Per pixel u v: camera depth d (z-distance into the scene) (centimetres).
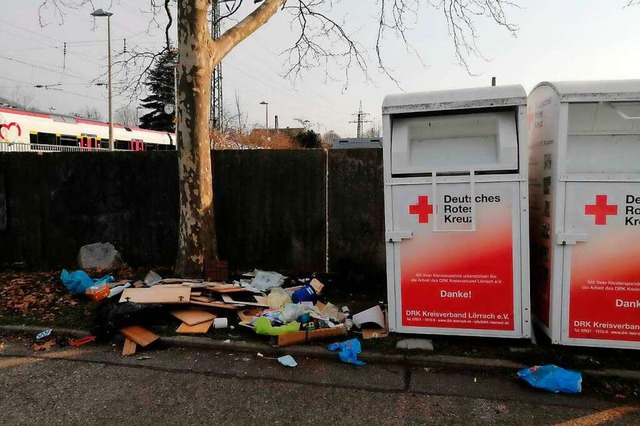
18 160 730
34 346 436
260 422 313
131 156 703
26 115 1717
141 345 422
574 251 380
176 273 602
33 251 738
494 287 401
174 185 695
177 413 324
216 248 616
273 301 516
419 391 350
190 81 572
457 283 408
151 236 705
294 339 420
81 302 544
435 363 385
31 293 582
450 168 399
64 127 1925
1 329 468
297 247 662
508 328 402
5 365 400
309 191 654
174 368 390
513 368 374
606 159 374
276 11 693
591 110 377
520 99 381
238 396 346
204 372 383
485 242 400
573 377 343
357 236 646
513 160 388
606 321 379
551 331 393
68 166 721
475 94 388
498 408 326
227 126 2998
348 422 312
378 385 360
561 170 376
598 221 374
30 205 734
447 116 405
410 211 411
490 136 403
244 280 608
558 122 373
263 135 3497
